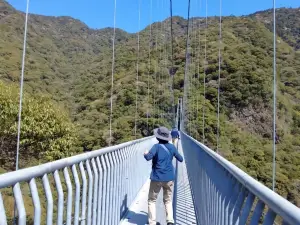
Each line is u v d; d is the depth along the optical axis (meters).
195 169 4.35
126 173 4.10
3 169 9.99
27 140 10.30
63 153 11.20
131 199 4.48
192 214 4.07
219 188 2.16
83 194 2.37
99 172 2.74
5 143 10.30
